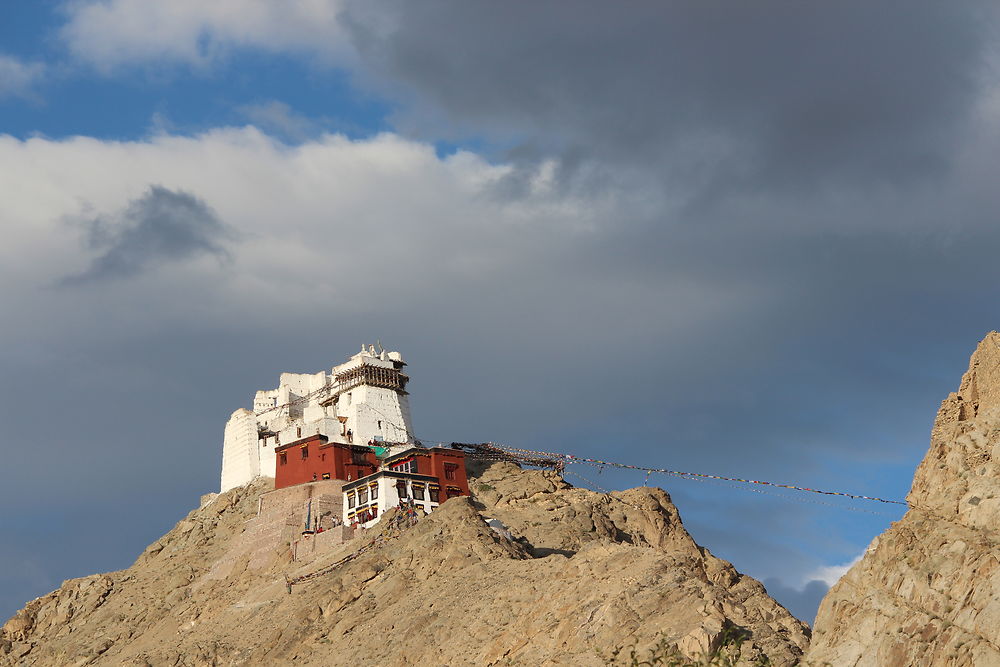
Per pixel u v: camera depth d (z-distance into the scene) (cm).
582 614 16275
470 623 18175
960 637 10531
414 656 18038
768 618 17612
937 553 11281
